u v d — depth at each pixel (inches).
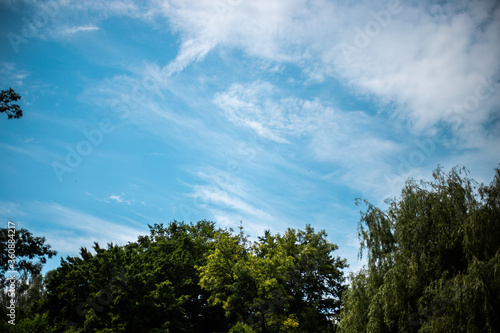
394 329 852.6
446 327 717.3
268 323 1296.8
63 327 1290.6
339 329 957.2
